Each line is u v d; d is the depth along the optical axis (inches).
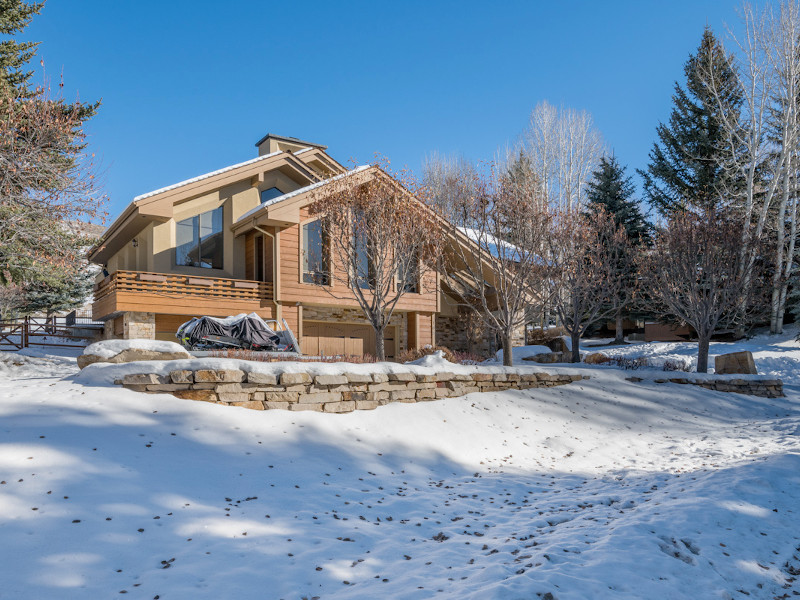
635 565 196.7
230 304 811.4
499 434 444.8
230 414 356.2
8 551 187.9
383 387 445.7
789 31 1112.2
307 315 877.8
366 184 688.4
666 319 1197.7
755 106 1222.3
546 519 265.6
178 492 252.8
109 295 789.2
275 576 188.5
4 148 543.8
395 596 174.1
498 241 678.5
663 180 1364.4
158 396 352.5
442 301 1049.5
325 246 780.6
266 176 952.3
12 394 331.6
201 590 176.6
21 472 240.7
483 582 182.7
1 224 561.3
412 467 355.3
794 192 1126.4
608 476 366.6
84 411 315.0
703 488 294.2
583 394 584.7
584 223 818.2
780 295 1123.9
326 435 367.2
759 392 685.9
